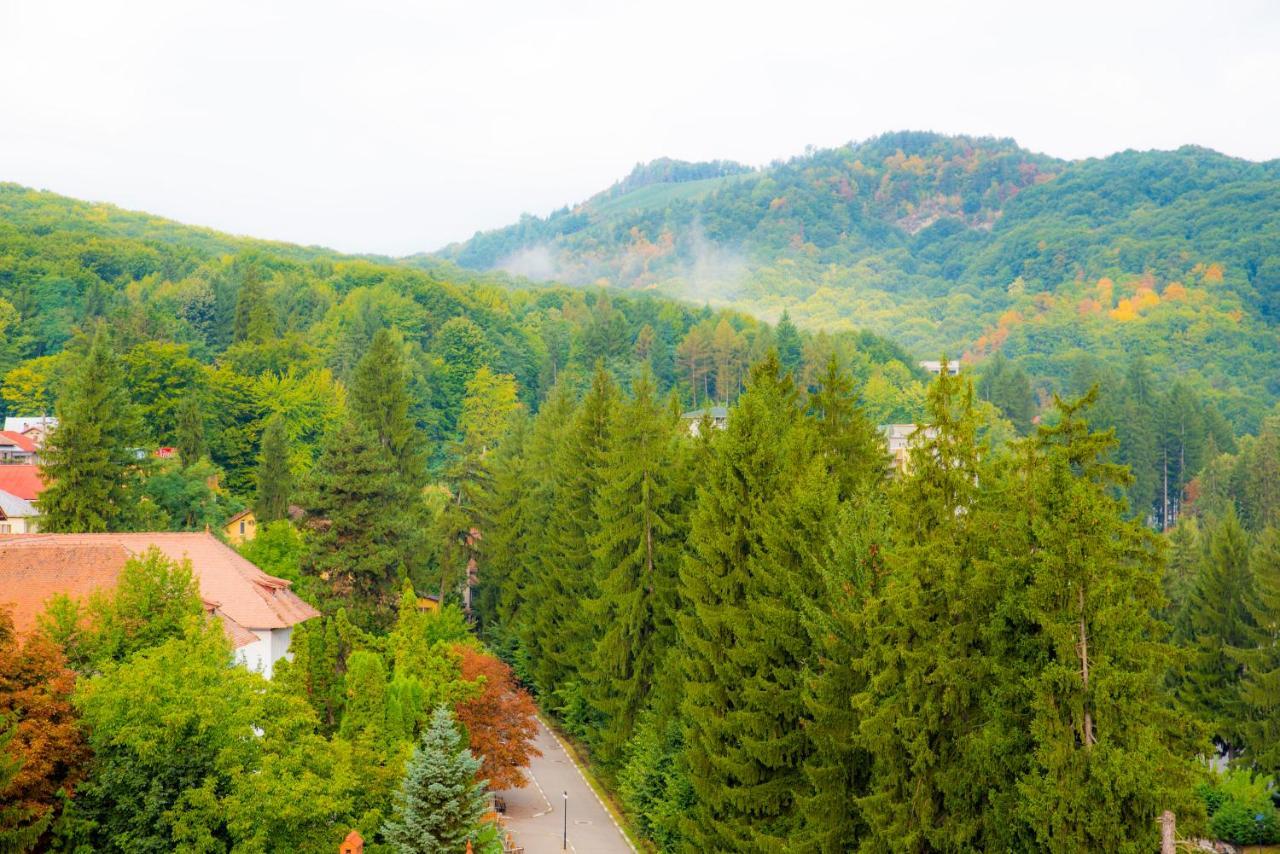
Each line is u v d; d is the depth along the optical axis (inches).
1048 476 1267.2
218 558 2172.7
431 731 1603.1
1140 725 1168.2
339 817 1565.0
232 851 1331.2
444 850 1556.3
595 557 2477.9
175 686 1370.6
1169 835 1111.0
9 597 1811.0
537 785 2554.1
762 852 1646.2
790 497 1790.1
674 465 2374.5
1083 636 1188.5
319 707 1948.8
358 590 2701.8
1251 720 2655.0
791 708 1662.2
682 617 1932.8
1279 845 2266.2
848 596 1536.7
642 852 2110.0
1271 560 2696.9
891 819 1364.4
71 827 1295.5
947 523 1449.3
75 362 6087.6
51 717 1336.1
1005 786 1267.2
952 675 1315.2
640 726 2191.2
